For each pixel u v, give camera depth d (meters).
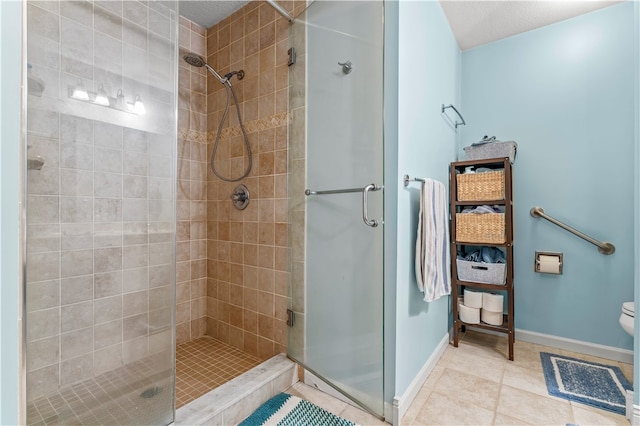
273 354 1.83
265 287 1.87
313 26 1.61
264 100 1.89
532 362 1.88
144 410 1.13
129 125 1.17
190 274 2.14
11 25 0.43
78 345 1.03
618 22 1.98
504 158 1.95
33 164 0.94
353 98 1.43
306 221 1.65
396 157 1.41
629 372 1.75
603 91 2.02
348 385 1.43
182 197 2.10
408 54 1.50
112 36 1.13
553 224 2.16
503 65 2.37
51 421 0.96
